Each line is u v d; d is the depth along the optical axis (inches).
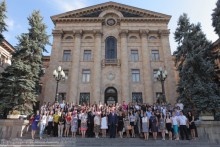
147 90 1100.5
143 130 527.2
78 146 476.7
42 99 1227.2
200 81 783.1
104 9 1300.4
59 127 578.2
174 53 1029.2
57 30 1237.1
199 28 936.3
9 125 580.7
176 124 545.3
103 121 566.6
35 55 856.9
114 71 1160.2
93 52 1207.6
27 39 857.5
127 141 506.3
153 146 481.1
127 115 591.8
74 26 1259.8
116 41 1237.7
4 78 761.0
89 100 1102.4
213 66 806.5
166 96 1099.9
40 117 565.9
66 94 1110.4
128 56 1198.3
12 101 724.0
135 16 1290.6
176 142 503.8
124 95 1088.8
